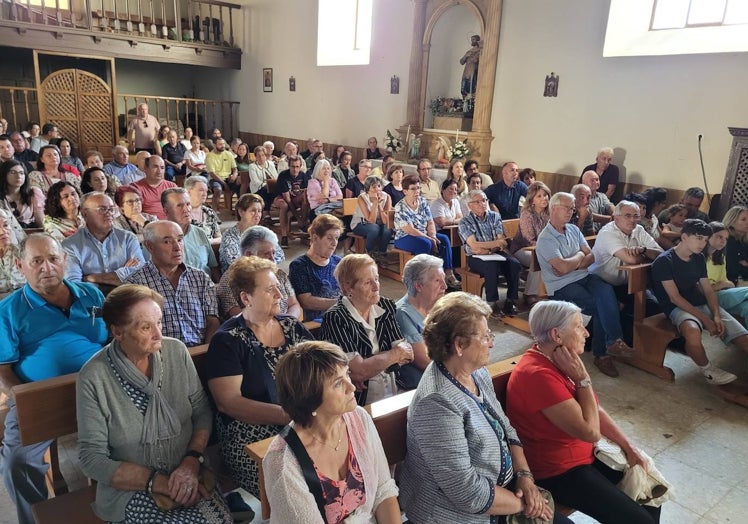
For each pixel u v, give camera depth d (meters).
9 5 10.30
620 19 6.98
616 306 4.02
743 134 5.79
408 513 1.86
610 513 2.04
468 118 8.90
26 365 2.24
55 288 2.30
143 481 1.80
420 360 2.64
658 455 3.01
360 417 1.65
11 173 4.75
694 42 6.45
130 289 1.87
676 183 6.73
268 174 8.91
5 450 2.20
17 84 12.23
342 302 2.52
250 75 13.24
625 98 7.03
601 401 3.57
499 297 5.38
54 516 1.88
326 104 11.49
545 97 7.81
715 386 3.70
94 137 11.51
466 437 1.81
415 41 9.28
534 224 5.16
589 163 7.50
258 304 2.14
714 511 2.57
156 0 12.85
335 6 11.03
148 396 1.87
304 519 1.41
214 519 1.82
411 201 5.60
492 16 8.10
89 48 10.95
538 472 2.15
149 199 5.14
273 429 2.09
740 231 4.55
